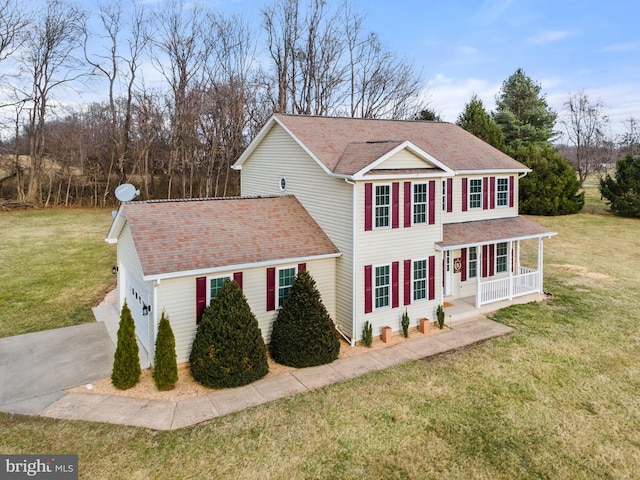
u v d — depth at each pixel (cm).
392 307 1423
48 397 1002
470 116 3812
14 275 1981
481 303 1647
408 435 891
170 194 4150
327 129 1702
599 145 4956
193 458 804
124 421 912
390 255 1398
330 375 1148
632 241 2848
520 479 774
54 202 3912
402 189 1400
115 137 4088
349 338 1366
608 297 1812
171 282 1132
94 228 3055
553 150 3909
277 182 1767
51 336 1348
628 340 1385
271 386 1084
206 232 1298
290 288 1256
